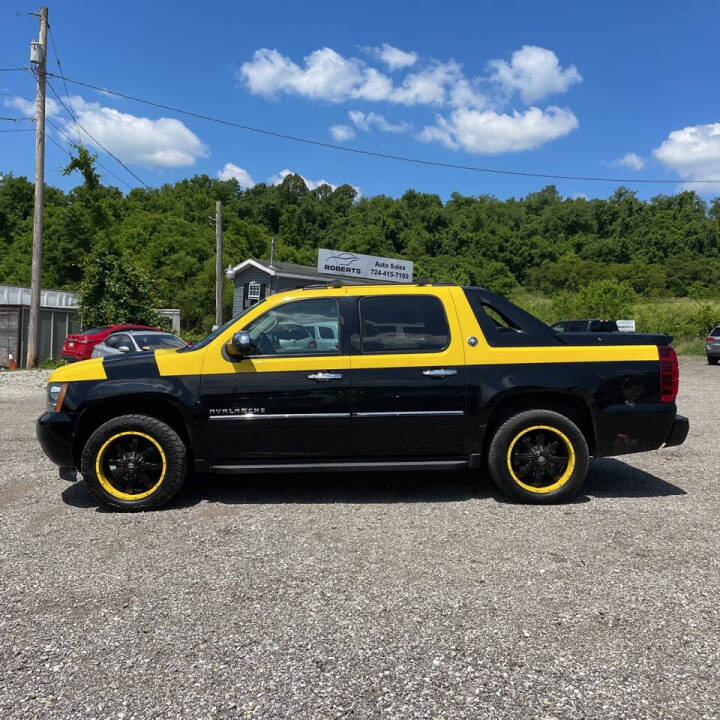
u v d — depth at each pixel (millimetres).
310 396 4805
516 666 2584
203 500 5078
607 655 2666
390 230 112812
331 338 4930
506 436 4852
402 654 2684
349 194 143750
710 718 2234
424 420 4844
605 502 4973
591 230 134500
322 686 2453
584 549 3908
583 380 4867
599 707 2303
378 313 4988
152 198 70625
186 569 3629
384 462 4895
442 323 4977
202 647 2756
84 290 22031
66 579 3490
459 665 2594
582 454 4855
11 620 3018
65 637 2852
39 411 10250
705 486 5488
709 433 8297
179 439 4770
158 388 4754
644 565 3645
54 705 2340
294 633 2871
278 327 4953
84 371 4871
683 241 118812
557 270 104125
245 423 4785
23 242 55781
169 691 2426
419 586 3375
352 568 3629
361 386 4820
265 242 67062
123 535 4234
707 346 22312
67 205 57938
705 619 2980
